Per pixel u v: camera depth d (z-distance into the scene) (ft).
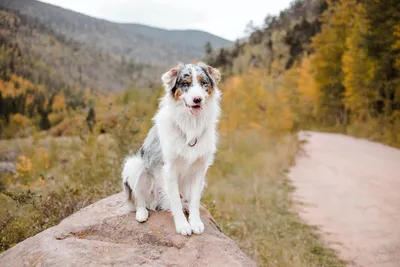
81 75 248.32
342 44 98.02
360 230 23.24
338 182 36.17
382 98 74.08
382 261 18.71
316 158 51.49
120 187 22.72
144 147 13.52
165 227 12.02
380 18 68.13
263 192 34.01
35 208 18.35
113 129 29.66
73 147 35.35
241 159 46.57
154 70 490.08
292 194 33.24
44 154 34.78
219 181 37.93
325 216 26.71
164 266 9.99
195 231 11.81
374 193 30.89
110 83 323.57
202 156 12.41
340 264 18.93
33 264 9.82
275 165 44.68
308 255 20.18
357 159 47.83
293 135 63.41
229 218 26.11
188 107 11.54
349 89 80.59
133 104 34.12
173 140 11.99
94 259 9.98
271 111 60.85
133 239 11.46
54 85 127.13
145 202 13.43
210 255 10.64
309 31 197.67
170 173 12.23
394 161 44.57
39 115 82.28
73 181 25.00
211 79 12.73
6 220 16.92
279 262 18.58
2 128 58.54
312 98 109.60
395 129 63.26
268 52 178.40
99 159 27.45
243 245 20.56
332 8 105.91
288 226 25.25
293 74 108.06
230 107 57.82
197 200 12.77
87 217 12.65
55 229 11.87
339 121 105.81
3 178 30.19
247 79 62.64
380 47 69.51
